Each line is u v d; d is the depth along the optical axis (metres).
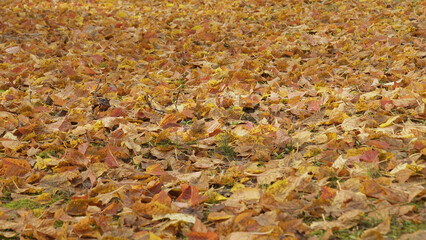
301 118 3.73
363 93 4.17
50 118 4.02
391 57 5.11
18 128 3.59
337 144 3.04
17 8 9.39
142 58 5.92
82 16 8.63
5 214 2.45
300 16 7.54
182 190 2.58
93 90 4.68
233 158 3.19
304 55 5.61
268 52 5.59
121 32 7.20
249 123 3.53
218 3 9.11
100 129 3.63
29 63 5.78
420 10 7.13
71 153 3.11
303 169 2.68
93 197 2.63
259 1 8.77
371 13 7.33
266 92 4.42
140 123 3.88
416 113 3.47
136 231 2.30
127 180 2.84
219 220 2.31
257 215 2.30
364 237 1.97
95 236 2.23
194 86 4.75
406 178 2.49
